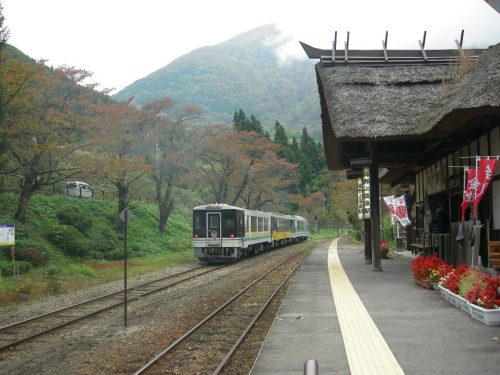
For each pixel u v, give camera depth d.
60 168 26.70
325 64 19.88
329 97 17.56
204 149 37.47
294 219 50.88
